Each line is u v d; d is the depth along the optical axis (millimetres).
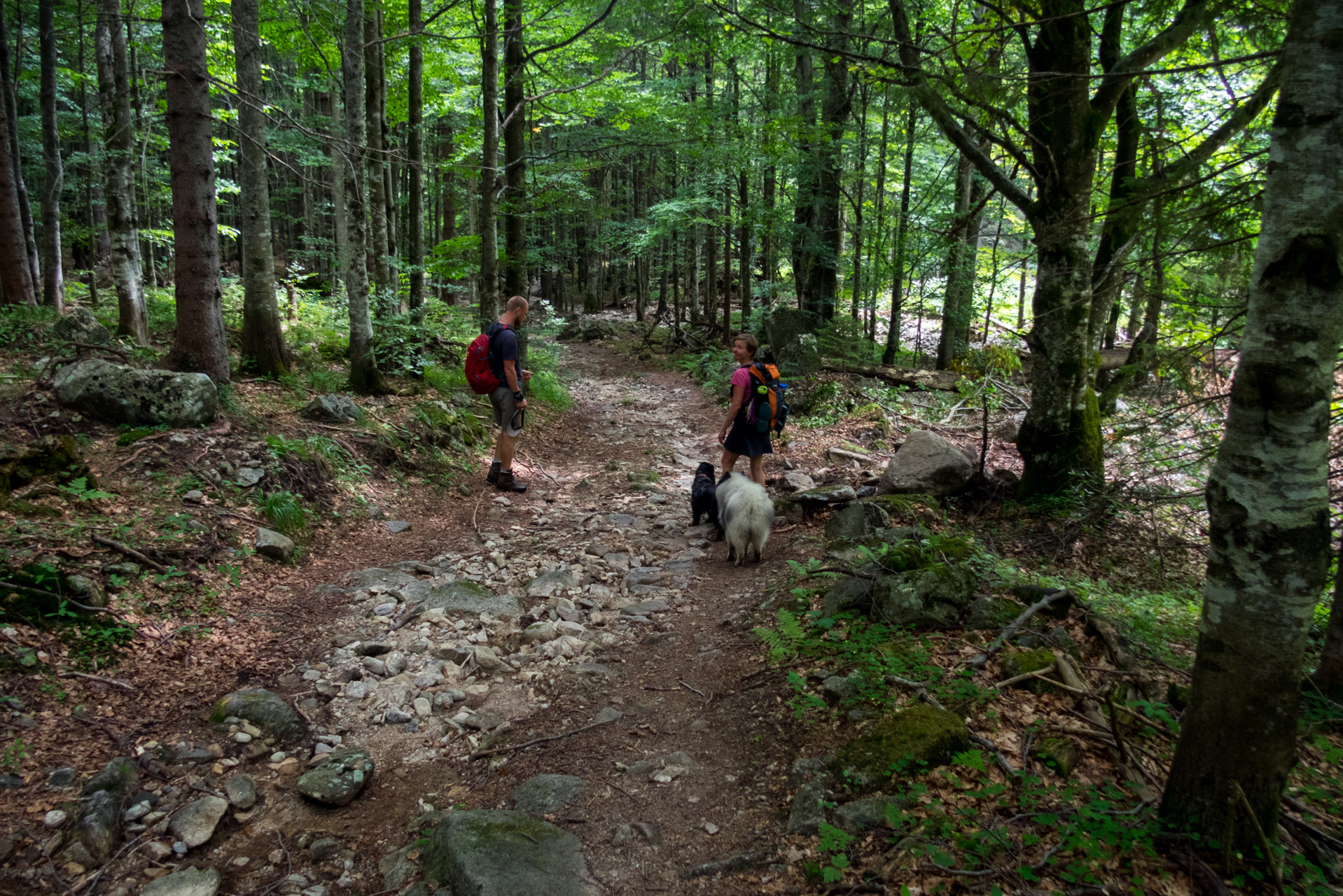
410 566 5926
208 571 4871
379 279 11586
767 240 17656
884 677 3746
